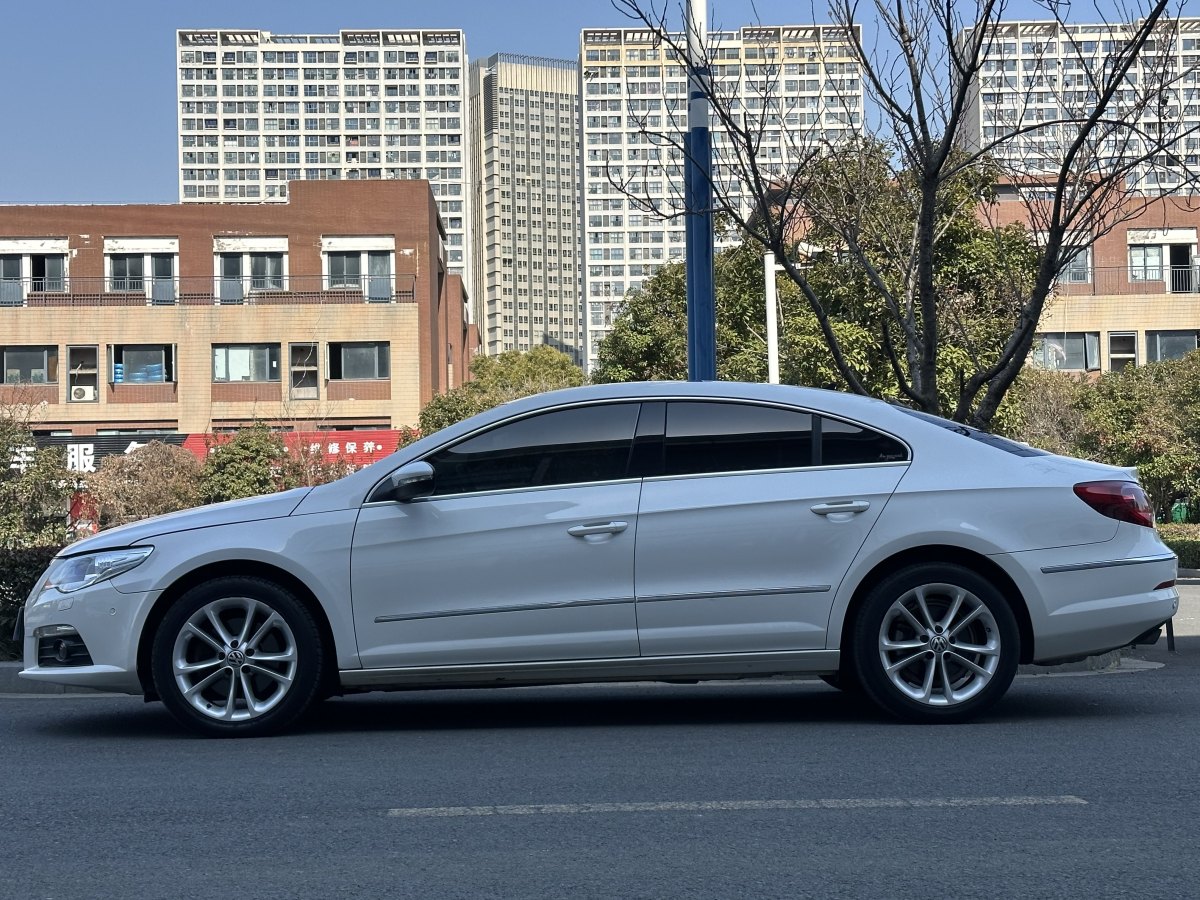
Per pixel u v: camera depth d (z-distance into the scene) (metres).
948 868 3.85
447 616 6.04
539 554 6.05
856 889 3.66
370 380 45.94
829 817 4.43
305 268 47.31
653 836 4.21
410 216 47.62
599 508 6.08
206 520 6.19
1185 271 51.00
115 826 4.43
